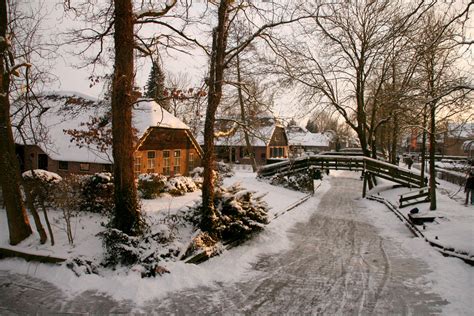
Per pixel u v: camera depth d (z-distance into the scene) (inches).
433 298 320.2
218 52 430.3
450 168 1435.8
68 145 953.5
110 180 510.6
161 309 292.7
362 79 1048.2
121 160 382.6
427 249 456.8
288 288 342.6
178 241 394.0
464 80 414.6
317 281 362.0
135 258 356.8
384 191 987.9
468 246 411.8
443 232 496.4
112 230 362.3
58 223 448.1
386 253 466.6
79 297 311.4
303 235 558.3
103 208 493.4
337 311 295.0
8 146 413.1
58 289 327.3
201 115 526.9
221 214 451.8
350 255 456.1
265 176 1019.9
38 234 421.7
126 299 307.1
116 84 378.6
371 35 962.7
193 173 1007.6
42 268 366.6
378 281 362.9
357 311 295.1
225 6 423.2
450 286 342.3
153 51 425.4
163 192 625.9
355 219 697.6
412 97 445.1
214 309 295.1
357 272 390.6
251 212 492.7
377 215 739.4
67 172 946.1
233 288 339.0
